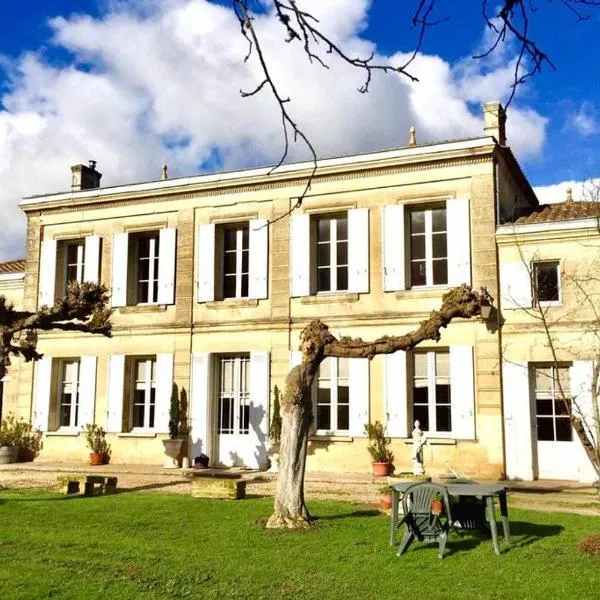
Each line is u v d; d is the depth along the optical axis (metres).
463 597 6.40
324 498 12.66
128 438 18.45
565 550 8.14
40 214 20.58
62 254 20.45
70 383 19.77
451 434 15.47
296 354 17.11
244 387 17.97
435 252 16.61
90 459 18.36
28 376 19.80
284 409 9.95
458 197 16.09
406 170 16.64
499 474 14.88
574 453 14.70
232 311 18.00
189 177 18.66
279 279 17.58
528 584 6.79
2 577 7.05
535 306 14.97
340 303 16.94
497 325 15.31
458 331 15.63
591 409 14.23
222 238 18.77
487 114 16.55
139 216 19.39
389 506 10.53
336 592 6.60
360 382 16.31
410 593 6.55
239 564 7.62
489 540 8.74
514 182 18.08
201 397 17.91
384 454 15.78
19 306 20.80
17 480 15.56
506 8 2.75
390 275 16.52
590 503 11.88
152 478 15.82
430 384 15.98
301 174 17.53
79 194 19.91
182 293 18.56
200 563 7.65
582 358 14.53
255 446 17.31
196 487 12.43
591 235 14.77
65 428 19.45
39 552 8.16
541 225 15.18
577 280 14.70
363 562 7.70
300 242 17.47
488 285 15.52
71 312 12.98
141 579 7.02
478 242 15.76
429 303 16.11
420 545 8.52
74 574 7.21
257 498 12.38
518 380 15.03
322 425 16.78
